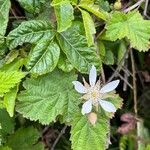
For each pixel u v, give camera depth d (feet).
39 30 0.74
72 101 0.78
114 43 0.88
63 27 0.72
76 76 0.79
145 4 0.88
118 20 0.78
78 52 0.75
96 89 0.74
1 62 0.77
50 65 0.73
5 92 0.70
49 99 0.77
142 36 0.77
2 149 0.82
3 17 0.75
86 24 0.73
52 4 0.71
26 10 0.79
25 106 0.77
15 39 0.73
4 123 0.82
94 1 0.79
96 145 0.76
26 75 0.78
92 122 0.74
